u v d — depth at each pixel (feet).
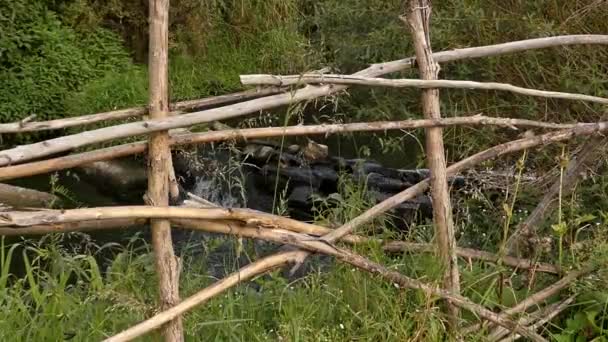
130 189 23.07
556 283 10.06
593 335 9.75
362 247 10.32
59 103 28.53
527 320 9.71
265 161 23.65
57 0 32.09
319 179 22.44
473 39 21.94
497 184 15.79
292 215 21.61
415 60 10.10
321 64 28.40
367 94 23.56
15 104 27.66
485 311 9.36
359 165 17.16
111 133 8.00
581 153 11.13
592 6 20.26
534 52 20.34
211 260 13.61
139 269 11.57
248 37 36.73
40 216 7.55
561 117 20.07
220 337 9.80
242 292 11.02
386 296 9.70
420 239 11.66
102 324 9.55
